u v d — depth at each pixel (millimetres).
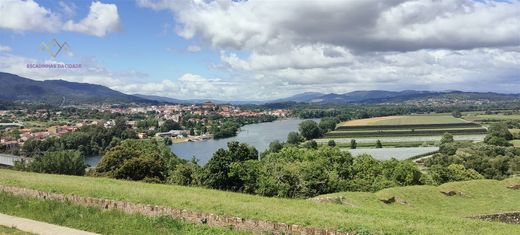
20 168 80438
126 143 88750
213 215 24266
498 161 119188
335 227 21891
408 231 21891
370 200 43688
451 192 47406
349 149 180625
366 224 22469
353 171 80625
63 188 31016
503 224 26750
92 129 191875
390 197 44344
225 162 66688
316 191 65438
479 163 118125
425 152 165750
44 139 166625
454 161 123438
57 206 28016
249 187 64938
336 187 66750
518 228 25547
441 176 82375
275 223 22750
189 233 22812
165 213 25625
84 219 24969
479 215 38750
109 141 180500
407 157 150750
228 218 23859
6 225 23500
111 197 28188
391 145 191750
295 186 63719
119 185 35219
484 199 46094
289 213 24391
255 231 23172
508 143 168125
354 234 21141
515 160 122875
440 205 44125
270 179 62875
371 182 73688
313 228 21891
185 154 169500
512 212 39688
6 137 184625
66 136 170125
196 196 29359
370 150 176000
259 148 180625
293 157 86688
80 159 81250
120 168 67500
